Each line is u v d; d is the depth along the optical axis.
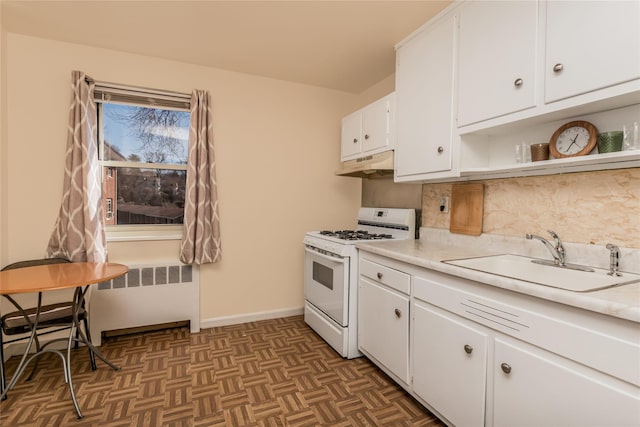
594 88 1.14
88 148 2.30
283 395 1.80
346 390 1.85
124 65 2.46
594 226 1.42
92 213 2.31
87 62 2.37
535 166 1.50
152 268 2.56
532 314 1.11
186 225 2.59
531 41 1.34
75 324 1.82
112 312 2.45
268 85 2.95
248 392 1.82
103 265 2.06
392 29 2.10
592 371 0.95
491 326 1.26
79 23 2.07
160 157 2.68
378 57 2.50
